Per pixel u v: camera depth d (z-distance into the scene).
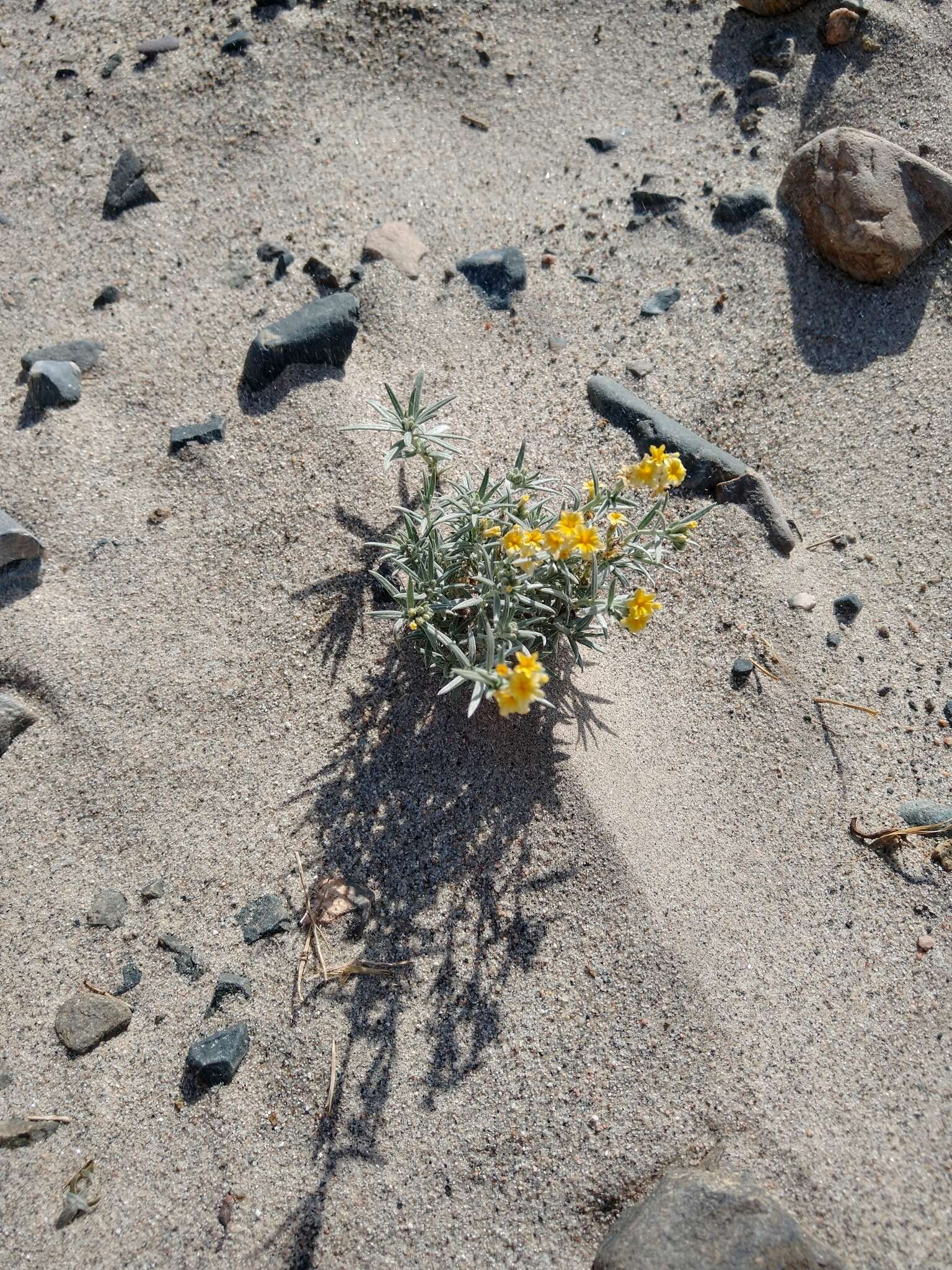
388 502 0.33
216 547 0.33
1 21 0.49
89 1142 0.25
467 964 0.27
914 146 0.41
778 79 0.44
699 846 0.28
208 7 0.47
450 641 0.27
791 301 0.39
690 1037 0.25
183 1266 0.23
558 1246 0.23
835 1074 0.25
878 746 0.30
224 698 0.31
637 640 0.32
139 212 0.42
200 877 0.28
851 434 0.36
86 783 0.30
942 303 0.38
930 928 0.27
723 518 0.34
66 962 0.27
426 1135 0.25
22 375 0.38
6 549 0.32
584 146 0.44
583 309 0.39
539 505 0.29
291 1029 0.26
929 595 0.33
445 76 0.46
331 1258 0.23
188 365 0.37
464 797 0.29
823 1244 0.22
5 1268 0.23
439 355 0.38
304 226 0.41
